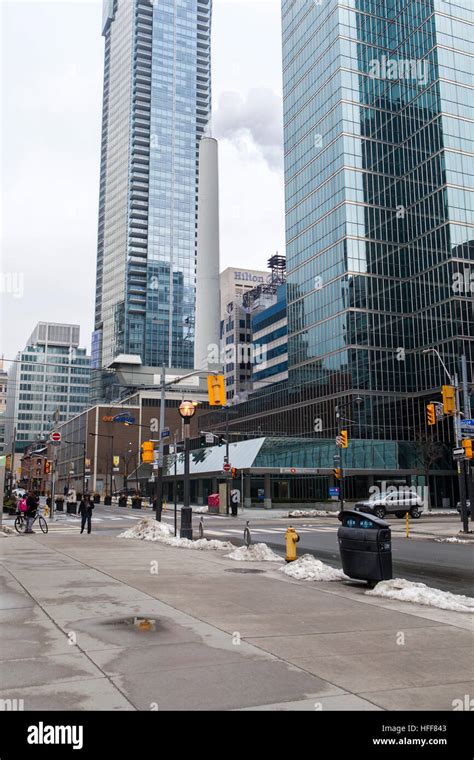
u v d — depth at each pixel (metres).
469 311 79.56
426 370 82.56
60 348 173.50
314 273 93.12
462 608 9.42
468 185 84.06
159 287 181.88
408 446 69.69
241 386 149.88
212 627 8.10
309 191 96.75
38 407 158.62
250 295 156.88
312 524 38.41
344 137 88.38
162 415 33.91
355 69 91.12
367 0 94.12
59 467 154.88
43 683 5.69
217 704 5.22
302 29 102.81
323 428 87.06
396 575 15.31
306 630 8.02
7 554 17.03
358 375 81.81
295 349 97.19
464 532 28.56
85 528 32.19
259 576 13.05
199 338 119.06
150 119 195.25
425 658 6.70
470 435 30.95
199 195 122.19
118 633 7.67
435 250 83.44
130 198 186.75
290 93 105.75
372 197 88.31
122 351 174.00
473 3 91.25
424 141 87.31
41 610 9.05
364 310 84.31
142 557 16.41
